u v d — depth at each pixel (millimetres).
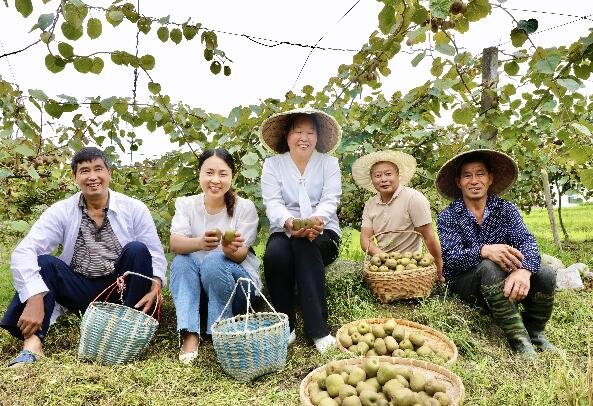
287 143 4754
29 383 3129
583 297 5258
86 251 4125
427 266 4633
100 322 3469
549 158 7727
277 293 4016
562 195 10078
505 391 3080
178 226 4164
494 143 5480
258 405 3014
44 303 3803
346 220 6984
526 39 3246
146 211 4355
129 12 3525
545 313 3977
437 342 3756
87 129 5441
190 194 5520
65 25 2863
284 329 3475
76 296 4047
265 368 3367
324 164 4559
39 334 3758
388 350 3629
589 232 11648
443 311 4242
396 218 4988
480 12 3053
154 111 4887
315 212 4285
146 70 3867
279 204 4340
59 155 5754
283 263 3955
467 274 4203
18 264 3773
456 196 4723
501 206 4289
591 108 5887
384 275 4520
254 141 5426
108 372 3320
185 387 3281
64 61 3225
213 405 3018
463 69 4910
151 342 4156
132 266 3990
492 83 5004
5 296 6188
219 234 3951
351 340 3707
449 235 4328
